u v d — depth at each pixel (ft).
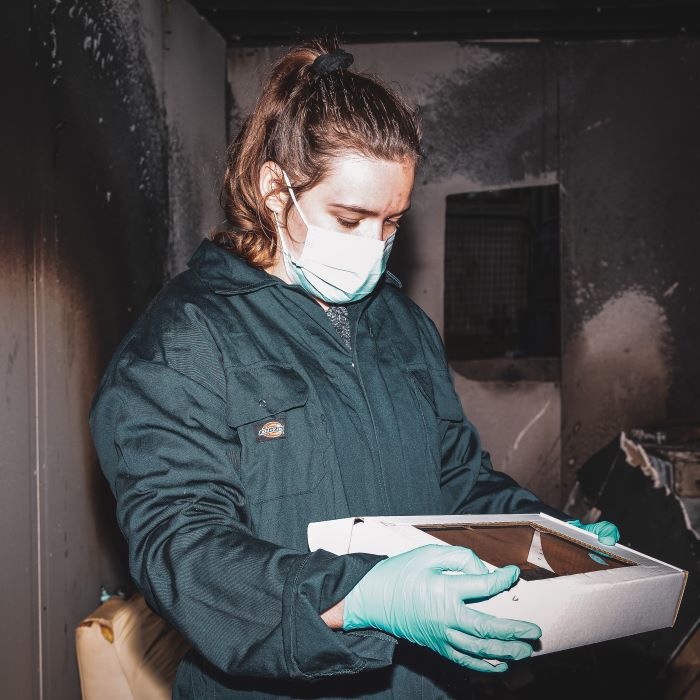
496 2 9.78
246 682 3.00
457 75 11.12
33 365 5.57
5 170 5.21
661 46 11.03
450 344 14.14
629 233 11.12
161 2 8.48
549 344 13.55
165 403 2.77
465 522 2.98
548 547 2.91
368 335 3.43
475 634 2.13
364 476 3.12
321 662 2.35
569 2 9.80
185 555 2.49
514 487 3.69
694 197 11.07
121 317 7.26
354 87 2.96
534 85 11.13
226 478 2.76
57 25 5.99
